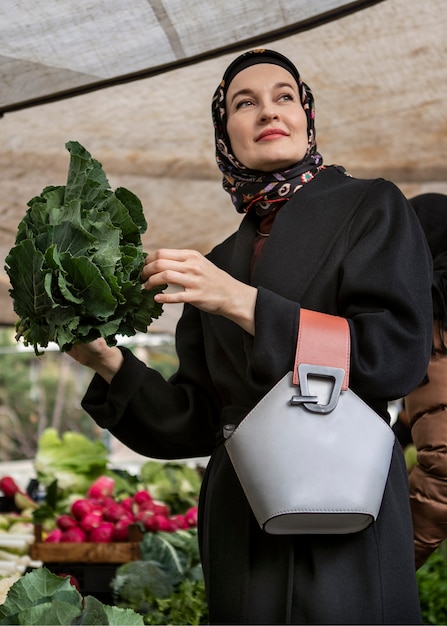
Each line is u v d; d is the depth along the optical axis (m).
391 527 1.94
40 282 1.88
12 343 22.34
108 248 1.91
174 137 3.63
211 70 3.21
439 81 3.29
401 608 1.91
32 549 3.79
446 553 4.74
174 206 4.05
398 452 2.04
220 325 2.13
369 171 3.88
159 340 14.12
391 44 3.12
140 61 2.79
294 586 1.89
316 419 1.86
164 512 4.28
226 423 2.08
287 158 2.14
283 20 2.65
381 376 1.89
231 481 2.02
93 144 3.65
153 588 3.54
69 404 22.16
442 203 3.02
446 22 2.99
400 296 1.93
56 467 4.81
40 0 2.51
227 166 2.26
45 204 2.00
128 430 2.36
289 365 1.88
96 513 4.07
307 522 1.87
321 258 2.04
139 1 2.54
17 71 2.81
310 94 2.29
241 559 1.96
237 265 2.17
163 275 1.85
